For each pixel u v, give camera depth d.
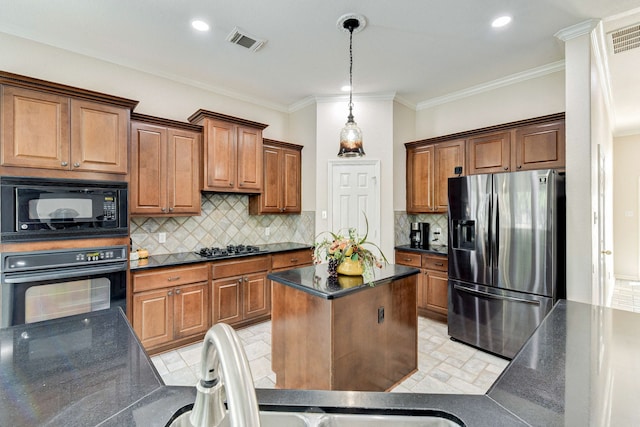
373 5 2.27
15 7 2.27
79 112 2.39
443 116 4.19
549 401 0.79
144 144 2.93
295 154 4.27
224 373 0.48
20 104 2.15
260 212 3.85
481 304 2.94
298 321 2.12
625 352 1.07
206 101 3.72
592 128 2.53
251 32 2.62
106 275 2.49
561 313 1.49
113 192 2.54
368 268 2.49
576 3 2.23
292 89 3.89
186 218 3.53
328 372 1.90
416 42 2.79
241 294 3.38
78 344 1.11
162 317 2.82
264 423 0.82
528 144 3.13
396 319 2.35
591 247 2.44
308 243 4.27
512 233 2.73
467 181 3.05
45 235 2.24
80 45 2.81
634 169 5.77
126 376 0.91
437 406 0.80
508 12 2.35
